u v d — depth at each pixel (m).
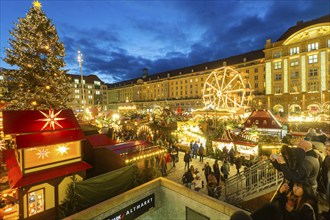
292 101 50.72
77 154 9.56
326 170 4.57
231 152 14.97
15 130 8.19
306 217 3.22
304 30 48.28
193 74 83.25
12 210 8.83
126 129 27.11
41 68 15.24
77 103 98.50
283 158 3.79
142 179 9.00
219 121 26.25
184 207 6.59
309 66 48.03
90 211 5.59
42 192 8.27
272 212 3.12
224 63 71.19
